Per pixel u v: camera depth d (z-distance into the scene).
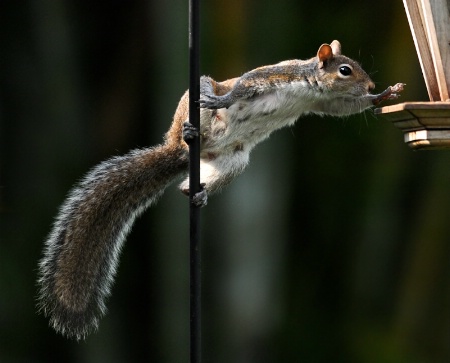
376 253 15.92
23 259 14.91
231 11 14.27
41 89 14.91
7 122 14.87
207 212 14.13
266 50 14.55
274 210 14.30
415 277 15.77
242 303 14.04
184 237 14.24
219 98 8.34
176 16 14.27
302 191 16.09
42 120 14.92
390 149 15.84
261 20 14.65
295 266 16.11
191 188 7.04
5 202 14.83
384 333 15.81
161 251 14.37
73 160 15.02
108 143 15.20
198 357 6.73
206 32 14.32
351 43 15.69
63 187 14.98
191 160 7.09
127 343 15.08
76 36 15.20
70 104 14.99
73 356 15.05
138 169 8.91
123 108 15.22
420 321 15.75
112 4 15.12
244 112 8.55
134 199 8.89
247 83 8.43
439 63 7.41
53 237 8.70
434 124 7.06
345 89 8.69
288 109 8.66
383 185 15.88
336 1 15.71
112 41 15.27
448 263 15.75
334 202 16.11
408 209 15.91
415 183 15.84
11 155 14.86
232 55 14.25
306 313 15.91
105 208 8.82
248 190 14.16
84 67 15.30
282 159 14.62
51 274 8.55
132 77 15.23
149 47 14.89
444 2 7.43
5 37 14.85
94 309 8.48
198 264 6.89
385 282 15.96
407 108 6.99
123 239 8.80
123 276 15.05
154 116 14.65
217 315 14.13
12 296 14.87
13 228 14.88
